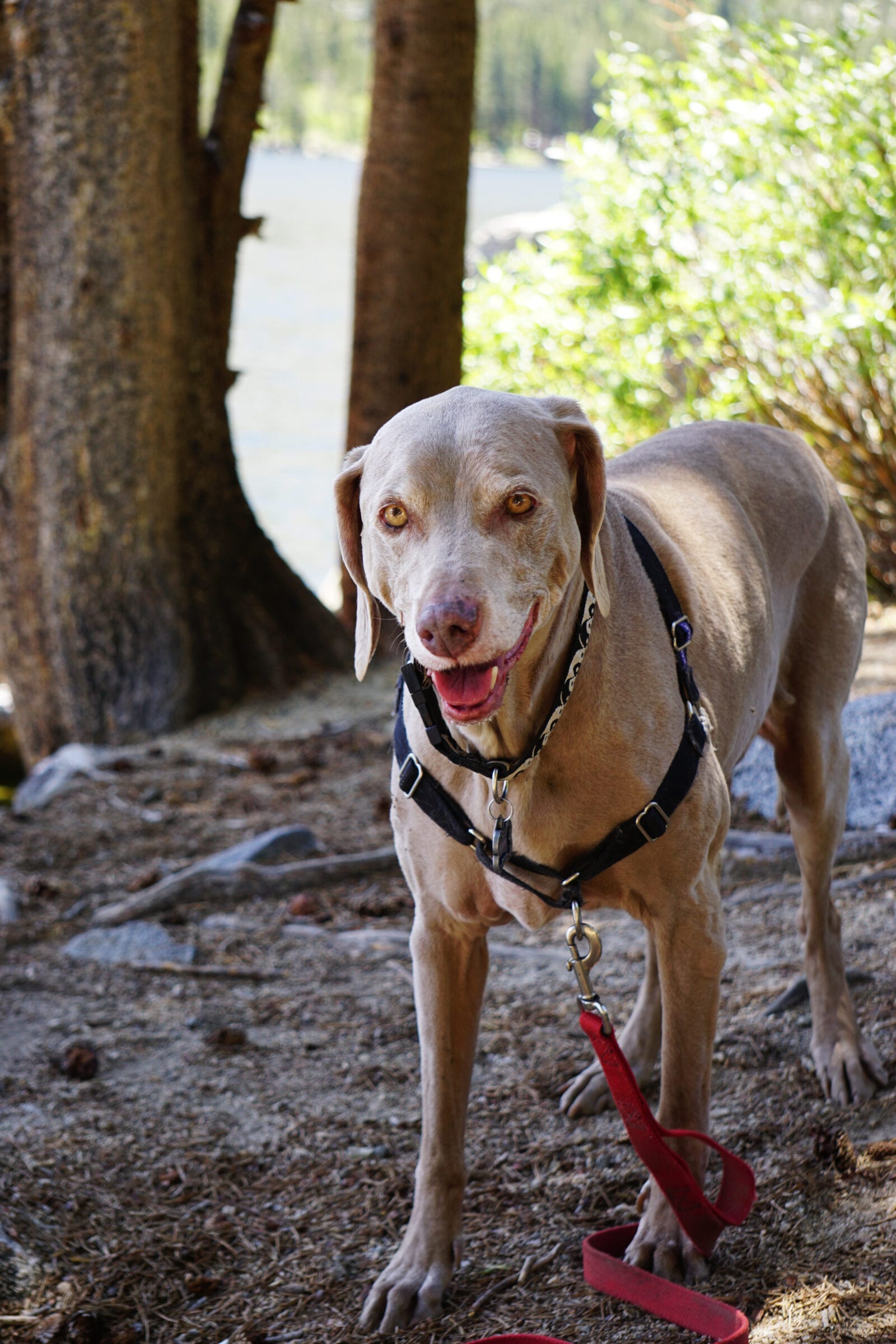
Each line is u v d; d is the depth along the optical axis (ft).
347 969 14.26
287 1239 10.00
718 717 9.64
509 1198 10.11
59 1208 10.36
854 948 12.87
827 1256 8.77
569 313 27.07
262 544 24.99
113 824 18.78
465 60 24.08
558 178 294.25
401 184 24.31
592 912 15.12
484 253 42.98
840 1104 10.48
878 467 25.76
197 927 15.51
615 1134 10.76
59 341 22.39
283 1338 8.96
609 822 8.52
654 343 25.64
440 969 9.26
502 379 27.89
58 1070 12.39
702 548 9.96
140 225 22.00
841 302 24.47
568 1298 8.87
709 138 25.12
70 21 21.27
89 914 16.01
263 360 83.35
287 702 23.84
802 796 11.22
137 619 22.98
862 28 24.47
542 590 7.70
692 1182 8.66
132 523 22.86
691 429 11.68
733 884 15.21
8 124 22.12
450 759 8.34
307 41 422.41
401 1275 9.11
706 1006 9.01
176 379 23.00
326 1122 11.39
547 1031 12.42
